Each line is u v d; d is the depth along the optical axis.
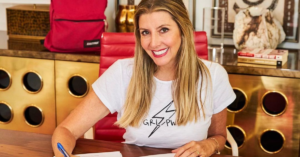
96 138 1.97
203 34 1.91
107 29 2.62
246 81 2.21
